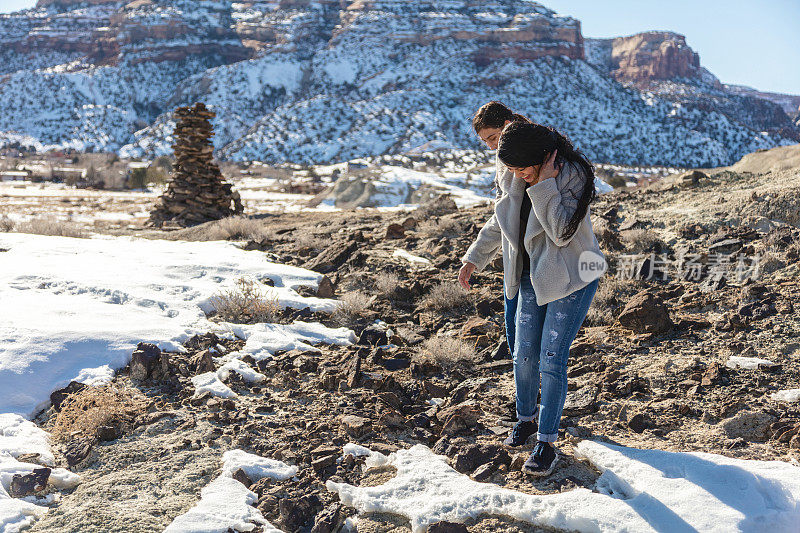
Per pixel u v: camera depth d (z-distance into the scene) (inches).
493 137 144.7
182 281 276.7
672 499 119.9
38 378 177.3
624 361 207.5
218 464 143.2
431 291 279.3
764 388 179.9
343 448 150.0
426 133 7701.8
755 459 141.5
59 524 121.3
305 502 129.3
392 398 178.7
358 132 7770.7
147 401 173.8
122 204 1381.6
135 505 127.6
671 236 328.2
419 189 1142.3
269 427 161.0
